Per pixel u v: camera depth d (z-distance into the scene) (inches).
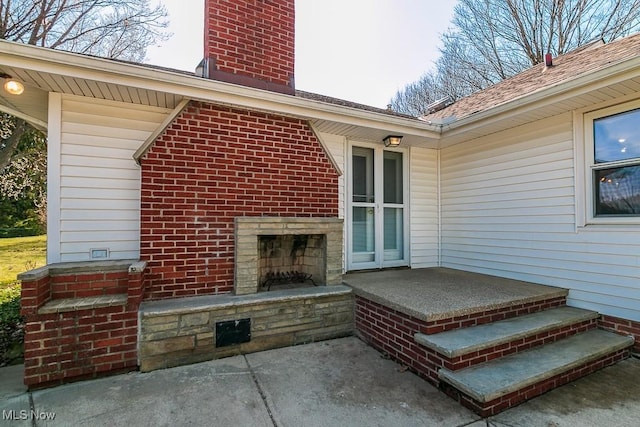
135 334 119.1
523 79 241.0
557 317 138.7
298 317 148.2
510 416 92.9
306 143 172.4
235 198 152.9
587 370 118.6
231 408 96.0
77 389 106.3
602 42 214.2
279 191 164.4
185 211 142.0
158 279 136.6
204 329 129.2
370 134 198.7
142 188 134.6
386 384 111.3
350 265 206.7
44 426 86.8
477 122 183.5
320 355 135.9
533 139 176.6
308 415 92.8
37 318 106.5
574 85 133.6
